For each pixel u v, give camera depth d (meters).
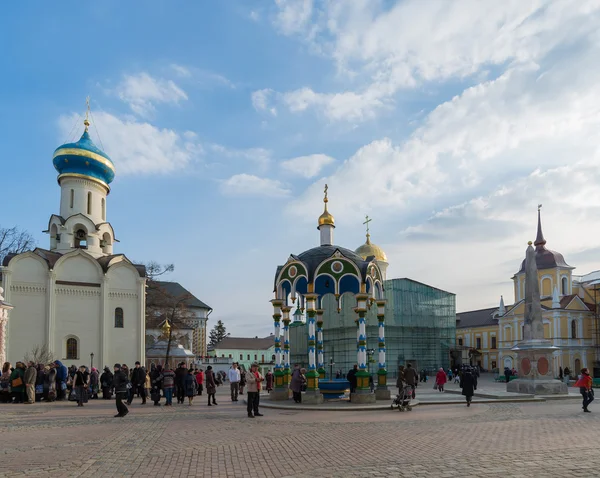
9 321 41.66
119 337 45.44
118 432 15.62
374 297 28.03
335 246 28.11
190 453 12.12
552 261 74.12
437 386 37.47
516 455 11.34
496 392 31.48
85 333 44.22
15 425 17.45
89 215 49.28
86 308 44.59
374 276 26.92
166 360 52.84
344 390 25.95
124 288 46.25
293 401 25.20
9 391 27.75
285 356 28.70
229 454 11.97
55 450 12.55
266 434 15.02
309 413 20.86
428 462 10.70
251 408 19.39
